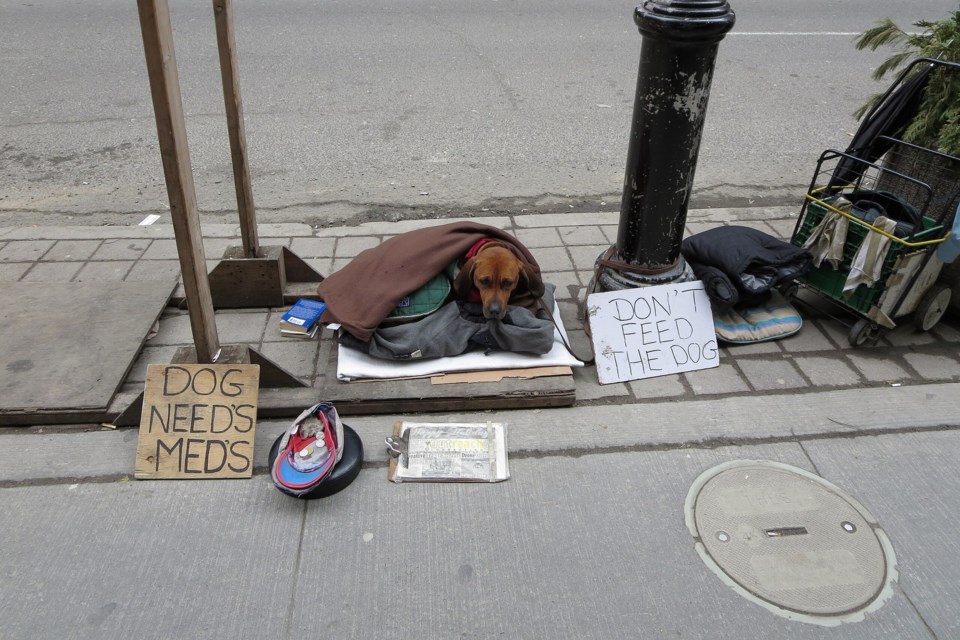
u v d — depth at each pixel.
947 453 3.04
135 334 3.50
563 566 2.52
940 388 3.41
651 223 3.45
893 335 3.82
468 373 3.31
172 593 2.39
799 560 2.56
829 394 3.37
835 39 9.28
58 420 3.05
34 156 5.70
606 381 3.42
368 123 6.46
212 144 5.97
